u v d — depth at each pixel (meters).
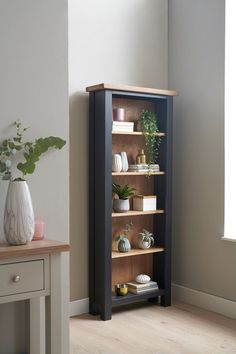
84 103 3.72
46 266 2.13
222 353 2.94
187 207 4.01
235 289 3.62
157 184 4.02
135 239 4.01
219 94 3.71
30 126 2.44
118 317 3.63
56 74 2.52
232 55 3.71
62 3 2.53
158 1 4.14
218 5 3.71
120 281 3.93
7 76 2.37
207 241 3.84
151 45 4.11
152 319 3.58
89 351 2.96
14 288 2.04
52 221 2.52
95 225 3.64
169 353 2.93
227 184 3.70
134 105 3.98
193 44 3.94
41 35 2.47
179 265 4.10
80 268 3.72
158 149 4.00
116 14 3.88
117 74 3.90
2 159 2.35
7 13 2.36
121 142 3.91
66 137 2.56
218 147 3.73
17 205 2.15
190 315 3.68
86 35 3.72
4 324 2.40
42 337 2.48
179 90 4.09
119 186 3.74
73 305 3.67
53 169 2.52
